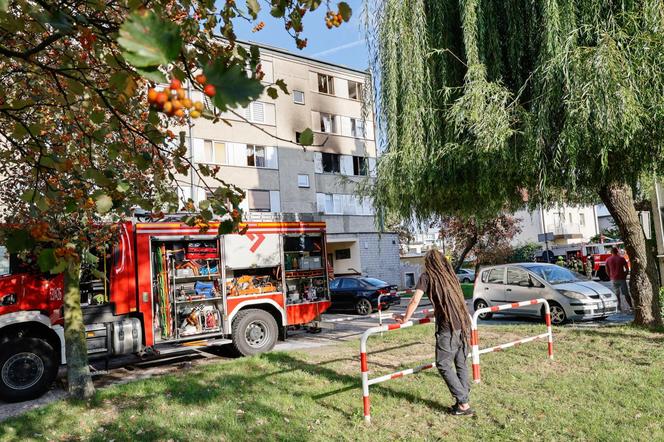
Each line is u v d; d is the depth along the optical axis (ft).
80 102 10.21
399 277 105.09
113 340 27.84
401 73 29.73
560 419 16.08
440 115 29.58
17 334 26.37
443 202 33.35
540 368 22.84
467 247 92.22
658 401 17.25
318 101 98.94
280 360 27.84
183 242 31.22
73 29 7.47
